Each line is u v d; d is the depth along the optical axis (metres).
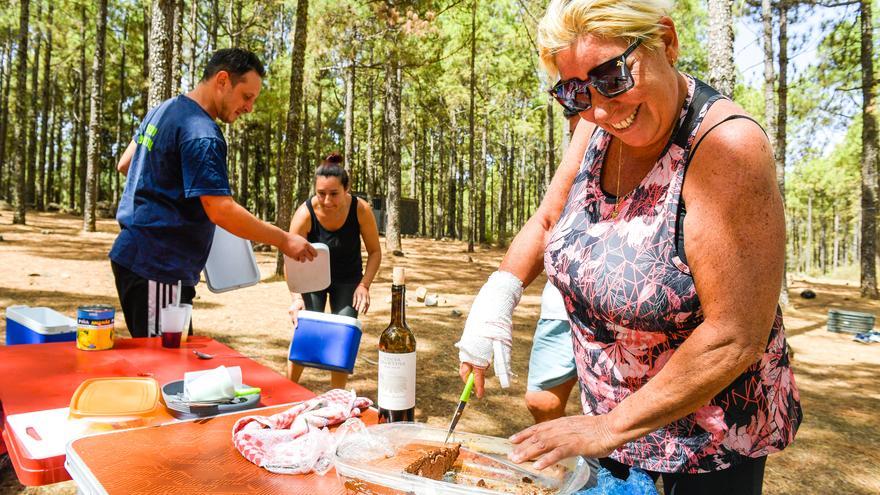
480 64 21.73
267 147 30.23
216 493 1.12
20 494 2.75
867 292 14.96
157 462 1.24
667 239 1.18
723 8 7.75
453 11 20.25
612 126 1.16
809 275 25.92
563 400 2.78
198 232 2.84
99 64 16.59
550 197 1.60
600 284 1.29
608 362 1.36
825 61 15.00
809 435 4.44
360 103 33.09
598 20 1.06
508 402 4.75
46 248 12.30
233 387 1.68
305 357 2.62
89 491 1.13
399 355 1.52
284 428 1.44
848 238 55.75
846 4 13.59
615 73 1.08
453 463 1.17
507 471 1.13
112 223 21.08
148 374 1.92
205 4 22.08
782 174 13.02
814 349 7.82
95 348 2.22
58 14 19.81
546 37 1.16
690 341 1.12
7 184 33.75
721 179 1.09
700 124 1.15
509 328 1.41
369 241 3.83
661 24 1.10
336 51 14.26
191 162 2.60
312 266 3.20
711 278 1.10
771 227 1.06
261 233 2.66
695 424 1.27
